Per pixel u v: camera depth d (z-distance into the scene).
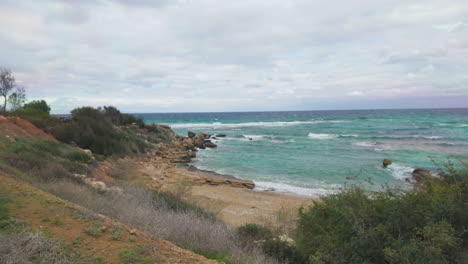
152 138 33.81
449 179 4.33
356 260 3.56
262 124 82.75
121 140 23.50
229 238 5.82
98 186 9.61
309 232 4.92
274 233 6.94
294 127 68.44
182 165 24.25
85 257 3.10
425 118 87.31
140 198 8.48
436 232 3.20
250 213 11.39
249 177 20.08
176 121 103.25
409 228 3.62
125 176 15.45
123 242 3.62
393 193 4.34
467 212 3.47
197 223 6.03
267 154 30.44
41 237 3.30
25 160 9.77
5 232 3.42
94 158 15.74
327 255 3.75
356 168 22.12
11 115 18.33
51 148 13.81
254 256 4.59
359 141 40.00
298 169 22.42
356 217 3.88
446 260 3.10
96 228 3.93
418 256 3.13
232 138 48.28
